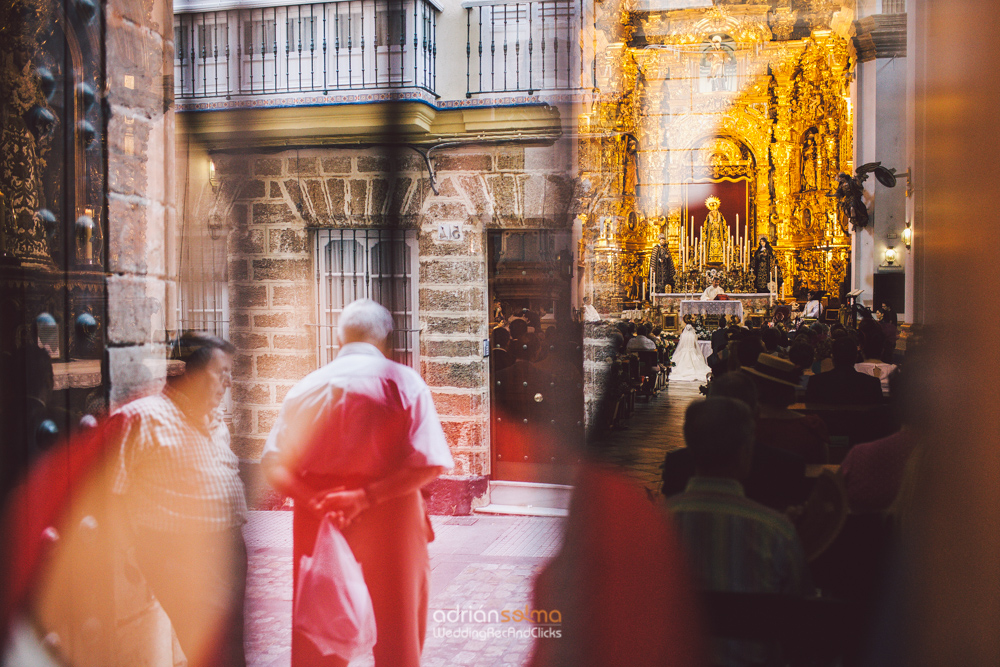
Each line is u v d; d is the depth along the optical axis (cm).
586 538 250
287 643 412
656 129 2375
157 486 309
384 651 356
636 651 235
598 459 708
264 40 700
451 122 682
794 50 2259
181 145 693
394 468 358
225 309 705
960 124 225
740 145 2347
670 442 805
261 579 512
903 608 221
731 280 2300
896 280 1557
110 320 318
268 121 682
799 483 290
